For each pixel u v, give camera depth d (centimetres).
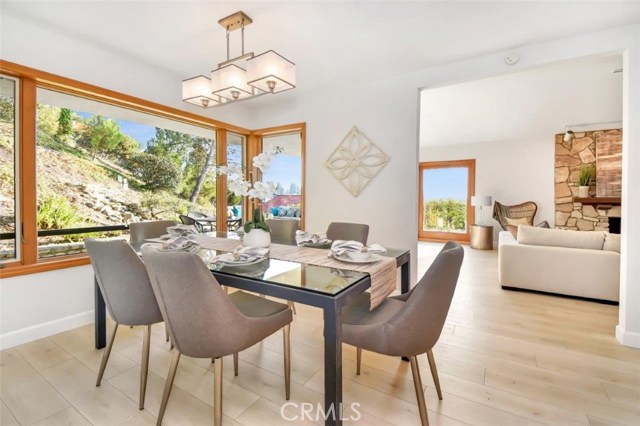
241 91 218
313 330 248
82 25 228
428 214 762
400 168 332
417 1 202
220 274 159
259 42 254
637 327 217
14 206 229
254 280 148
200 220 398
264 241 220
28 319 226
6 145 226
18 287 221
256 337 145
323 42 255
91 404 158
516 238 395
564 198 599
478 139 657
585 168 579
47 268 234
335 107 372
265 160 215
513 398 163
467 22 226
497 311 285
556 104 462
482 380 179
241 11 212
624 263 221
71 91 256
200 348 131
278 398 164
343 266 168
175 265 124
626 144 220
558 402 159
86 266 257
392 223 339
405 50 270
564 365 194
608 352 210
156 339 231
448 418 148
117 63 275
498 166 669
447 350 214
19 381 177
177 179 376
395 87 331
